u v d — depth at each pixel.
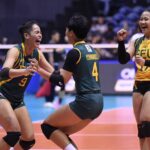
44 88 22.81
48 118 10.27
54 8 34.28
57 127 10.27
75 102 9.95
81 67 9.89
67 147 10.02
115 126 17.50
